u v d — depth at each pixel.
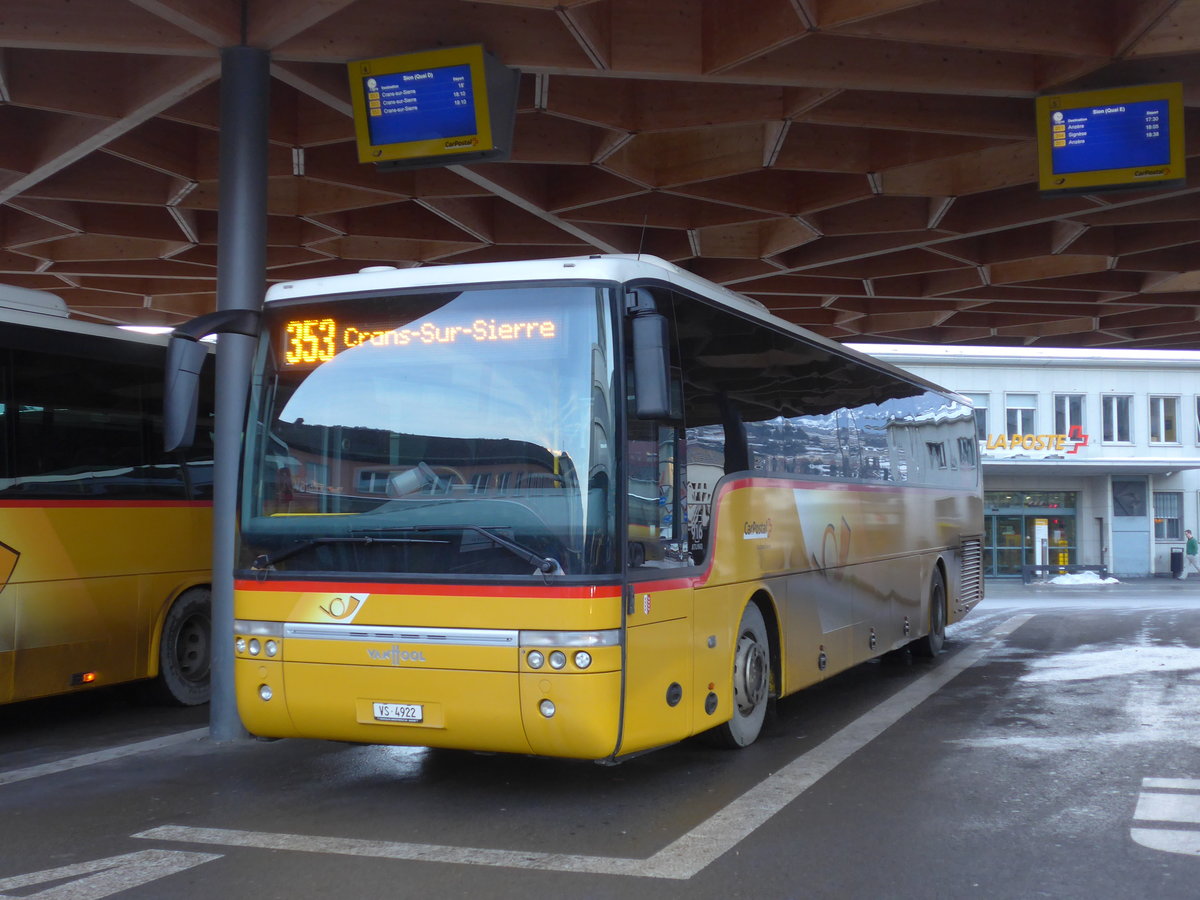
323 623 6.65
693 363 7.57
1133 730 9.09
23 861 5.89
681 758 8.16
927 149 13.41
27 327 9.55
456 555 6.40
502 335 6.62
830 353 10.74
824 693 11.38
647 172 14.21
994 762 7.96
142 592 10.51
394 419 6.74
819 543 9.95
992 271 20.33
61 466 9.77
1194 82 11.45
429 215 17.14
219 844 6.13
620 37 10.73
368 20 10.54
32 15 9.82
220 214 10.07
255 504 6.97
